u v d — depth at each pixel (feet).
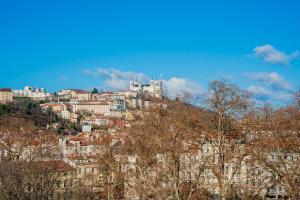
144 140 316.40
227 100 237.25
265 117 250.98
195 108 280.92
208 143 280.51
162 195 282.36
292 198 218.38
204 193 266.16
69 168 392.06
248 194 237.25
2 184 263.08
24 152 464.65
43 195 274.36
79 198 322.14
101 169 368.68
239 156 239.50
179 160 275.80
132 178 360.07
